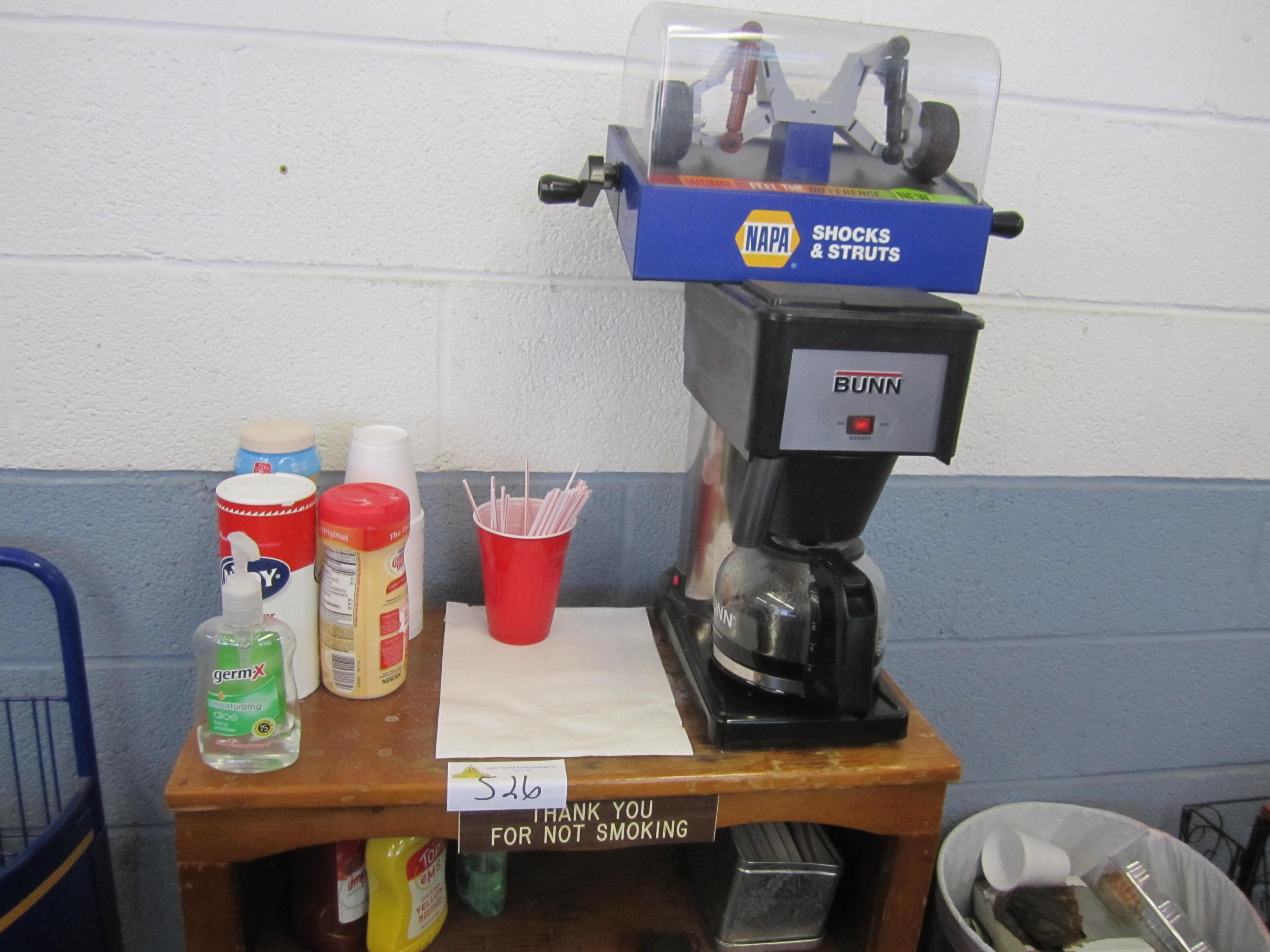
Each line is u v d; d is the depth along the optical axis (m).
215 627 0.81
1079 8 1.10
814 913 1.02
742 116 0.85
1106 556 1.33
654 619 1.13
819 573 0.84
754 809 0.89
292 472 0.99
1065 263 1.19
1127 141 1.15
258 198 1.02
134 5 0.95
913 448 0.76
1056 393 1.24
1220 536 1.34
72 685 1.08
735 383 0.78
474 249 1.07
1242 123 1.17
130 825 1.23
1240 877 1.42
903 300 0.76
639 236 0.77
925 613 1.32
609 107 1.05
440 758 0.85
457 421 1.13
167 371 1.07
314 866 0.95
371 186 1.04
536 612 1.02
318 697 0.93
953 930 1.21
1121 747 1.44
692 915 1.07
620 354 1.13
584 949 1.02
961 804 1.45
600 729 0.90
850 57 0.86
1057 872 1.29
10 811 1.20
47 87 0.96
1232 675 1.43
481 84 1.02
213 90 0.99
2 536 1.10
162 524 1.12
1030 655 1.37
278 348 1.08
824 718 0.89
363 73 1.00
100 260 1.02
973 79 0.91
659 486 1.19
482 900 1.04
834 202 0.79
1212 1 1.12
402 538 0.91
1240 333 1.25
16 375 1.04
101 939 1.11
